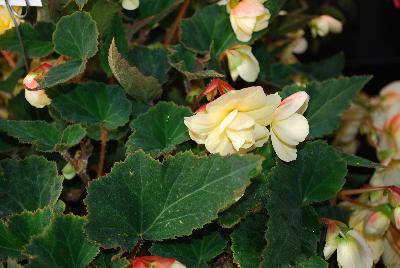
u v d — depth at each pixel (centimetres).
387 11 117
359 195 63
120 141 56
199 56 61
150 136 52
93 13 54
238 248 48
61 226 45
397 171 63
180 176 46
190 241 49
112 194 46
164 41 65
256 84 64
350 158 53
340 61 75
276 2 59
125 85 54
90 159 57
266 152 51
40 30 58
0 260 46
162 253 48
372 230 55
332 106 56
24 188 50
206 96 54
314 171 51
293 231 48
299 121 47
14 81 64
